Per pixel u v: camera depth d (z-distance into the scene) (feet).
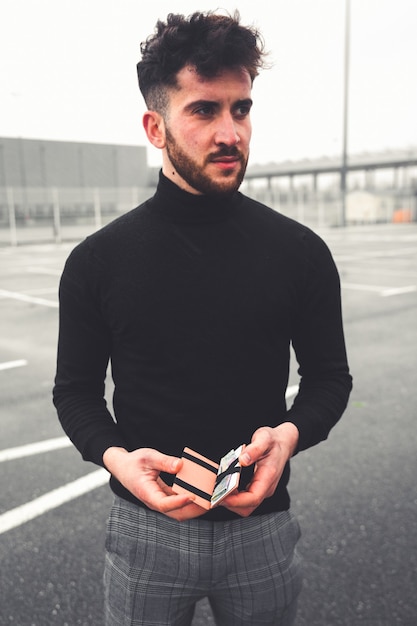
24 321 25.39
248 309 3.70
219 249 3.71
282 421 3.99
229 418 3.77
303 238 3.91
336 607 7.07
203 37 3.28
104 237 3.83
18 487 10.15
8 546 8.39
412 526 8.68
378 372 16.78
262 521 3.98
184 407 3.76
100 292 3.82
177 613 4.07
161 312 3.70
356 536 8.46
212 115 3.42
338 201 112.27
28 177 127.03
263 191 116.26
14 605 7.22
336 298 4.04
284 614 4.18
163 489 3.50
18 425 13.12
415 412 13.48
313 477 10.34
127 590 3.99
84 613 7.07
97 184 138.00
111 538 4.07
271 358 3.85
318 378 4.10
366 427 12.62
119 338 3.86
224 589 4.04
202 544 3.84
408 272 40.57
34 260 56.70
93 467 10.94
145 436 3.86
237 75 3.39
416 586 7.39
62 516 9.20
